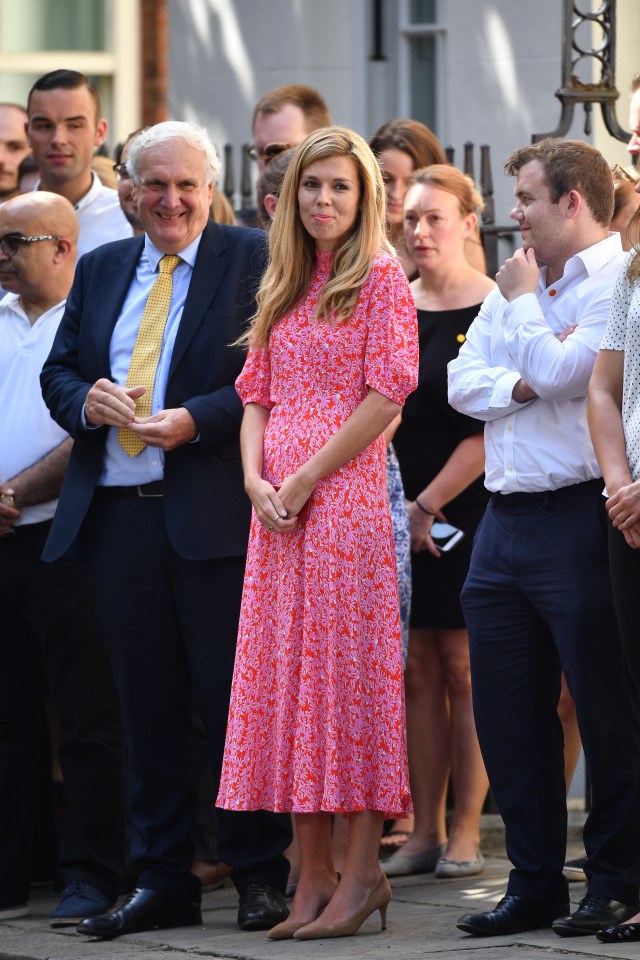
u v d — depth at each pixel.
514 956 14.16
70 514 17.00
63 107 22.67
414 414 20.03
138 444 16.78
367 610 15.79
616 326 14.70
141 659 16.94
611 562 14.33
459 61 28.38
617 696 15.16
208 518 16.70
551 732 15.80
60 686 18.20
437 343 19.97
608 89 21.64
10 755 18.50
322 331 15.92
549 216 15.57
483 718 15.86
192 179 16.89
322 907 15.95
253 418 16.44
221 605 16.77
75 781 18.16
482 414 15.79
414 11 30.36
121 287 17.44
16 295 19.42
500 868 20.05
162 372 16.98
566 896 15.62
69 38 36.56
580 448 15.23
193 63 33.47
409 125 21.80
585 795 21.86
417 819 20.08
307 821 15.98
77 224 19.20
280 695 15.74
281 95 23.12
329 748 15.45
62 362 17.64
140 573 16.88
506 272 15.64
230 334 17.00
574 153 15.55
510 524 15.69
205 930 16.66
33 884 20.84
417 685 20.12
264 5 31.64
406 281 16.06
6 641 18.53
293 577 15.80
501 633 15.77
